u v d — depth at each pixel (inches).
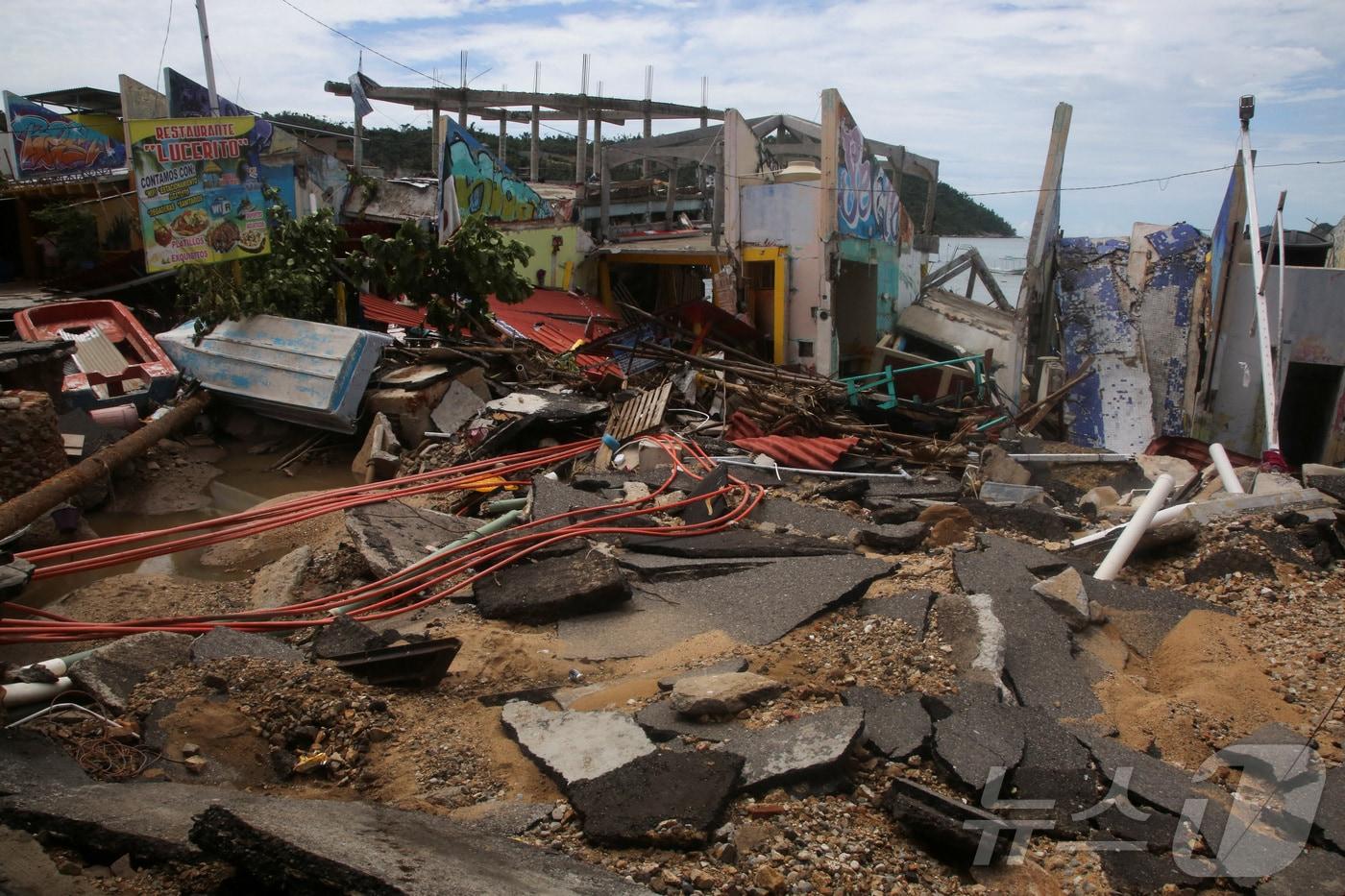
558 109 1236.5
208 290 524.1
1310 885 149.7
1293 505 307.1
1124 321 684.1
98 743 183.6
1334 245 693.3
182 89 626.5
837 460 441.4
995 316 1008.9
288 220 568.1
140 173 489.4
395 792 175.3
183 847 140.0
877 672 213.5
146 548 316.5
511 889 128.9
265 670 209.3
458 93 1149.7
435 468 456.8
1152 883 151.1
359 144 965.2
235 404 518.3
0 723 180.7
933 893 147.6
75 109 1020.5
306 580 309.1
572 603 254.8
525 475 424.5
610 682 218.4
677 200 1352.1
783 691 203.0
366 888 125.1
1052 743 183.3
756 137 961.5
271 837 132.6
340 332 490.3
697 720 191.2
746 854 152.8
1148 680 227.5
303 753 191.8
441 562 294.2
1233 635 234.1
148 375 510.0
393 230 850.8
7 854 138.1
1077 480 435.2
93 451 426.9
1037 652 224.7
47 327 544.1
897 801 159.5
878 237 953.5
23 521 310.2
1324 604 253.3
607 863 149.9
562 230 958.4
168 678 209.2
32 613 259.8
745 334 743.1
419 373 526.0
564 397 517.0
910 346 973.8
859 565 275.0
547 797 171.9
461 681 220.1
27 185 857.5
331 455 498.9
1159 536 295.4
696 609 257.3
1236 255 601.6
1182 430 654.5
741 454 438.9
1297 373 626.8
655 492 368.2
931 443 485.7
